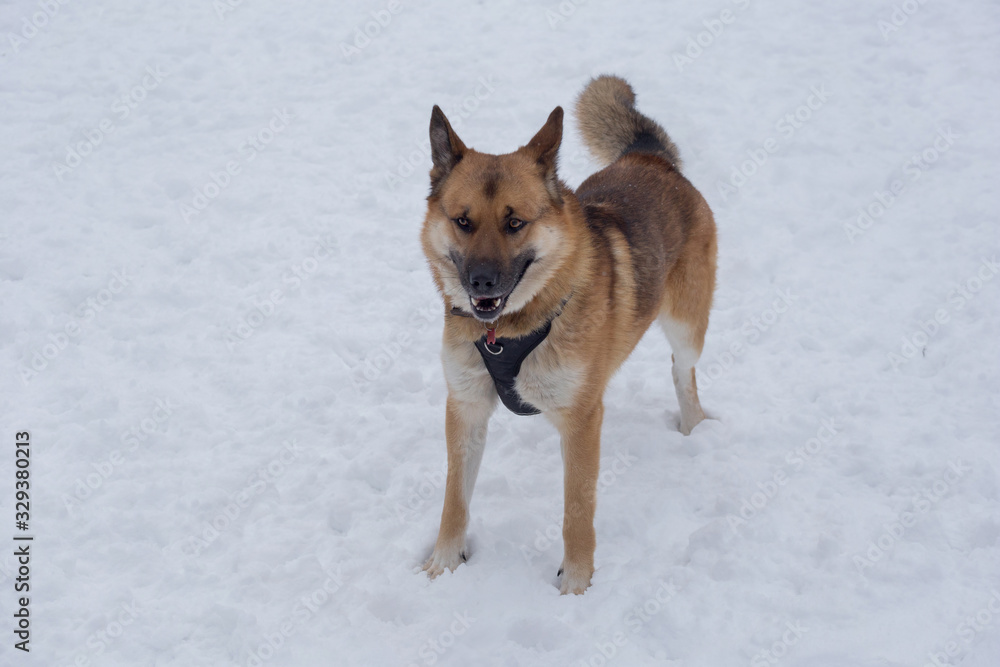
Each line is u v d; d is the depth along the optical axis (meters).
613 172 2.49
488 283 2.08
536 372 2.17
